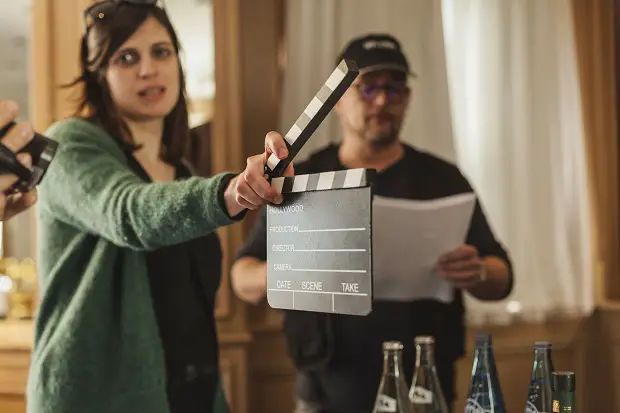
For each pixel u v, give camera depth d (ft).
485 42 9.59
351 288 2.71
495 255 6.97
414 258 6.15
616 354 9.88
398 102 6.78
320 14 8.99
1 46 8.48
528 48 9.70
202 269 4.84
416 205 6.17
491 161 9.56
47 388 4.03
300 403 6.57
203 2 8.30
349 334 6.21
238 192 2.99
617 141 10.25
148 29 4.63
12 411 7.80
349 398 6.17
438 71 9.14
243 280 6.64
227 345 8.30
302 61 8.96
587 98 10.11
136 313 4.24
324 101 2.77
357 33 9.04
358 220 2.69
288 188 2.93
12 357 7.82
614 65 10.23
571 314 9.80
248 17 9.25
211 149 8.27
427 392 4.30
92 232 4.12
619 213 10.20
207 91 8.29
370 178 2.65
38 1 7.76
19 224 8.83
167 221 3.32
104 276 4.17
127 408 4.12
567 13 9.97
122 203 3.54
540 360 3.77
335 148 7.22
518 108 9.65
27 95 8.46
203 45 8.29
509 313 9.42
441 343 6.47
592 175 10.14
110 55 4.55
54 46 7.75
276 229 3.02
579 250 9.91
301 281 2.90
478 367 4.08
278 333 9.16
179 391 4.61
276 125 9.27
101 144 4.25
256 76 9.26
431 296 6.27
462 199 6.34
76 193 3.87
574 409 3.46
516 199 9.57
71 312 4.10
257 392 9.12
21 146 3.24
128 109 4.66
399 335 6.21
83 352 4.06
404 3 9.14
